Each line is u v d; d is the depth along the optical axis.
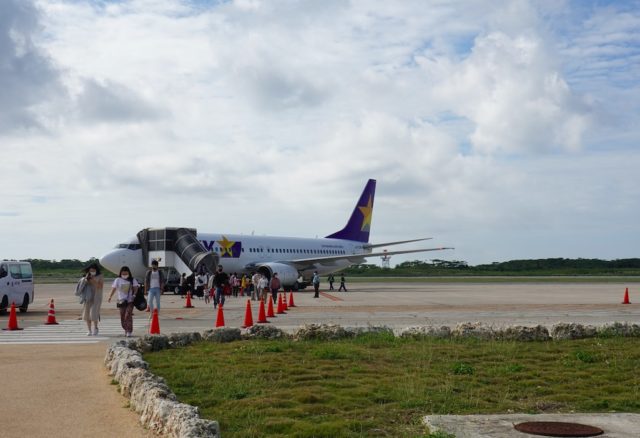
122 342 13.74
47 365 12.94
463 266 149.00
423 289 55.84
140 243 47.34
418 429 7.72
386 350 13.95
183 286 45.00
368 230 66.19
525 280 88.19
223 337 15.75
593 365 12.27
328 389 9.98
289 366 11.90
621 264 155.75
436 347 14.44
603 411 8.77
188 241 45.94
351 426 7.85
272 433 7.58
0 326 22.30
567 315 26.66
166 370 11.58
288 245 55.91
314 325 16.47
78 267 151.75
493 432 7.43
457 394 9.69
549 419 8.09
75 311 30.19
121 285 18.81
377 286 64.06
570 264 155.75
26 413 8.68
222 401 9.21
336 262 60.25
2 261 27.44
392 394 9.60
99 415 8.55
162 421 7.46
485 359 12.90
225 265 50.31
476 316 26.02
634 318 25.14
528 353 13.69
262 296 27.17
